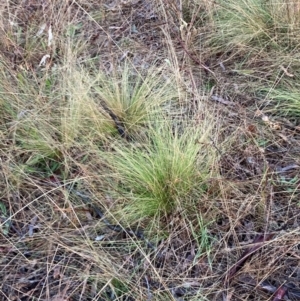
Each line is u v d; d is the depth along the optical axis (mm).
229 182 1236
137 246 1111
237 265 1099
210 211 1208
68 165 1320
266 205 1217
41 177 1317
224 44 1705
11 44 1646
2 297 1092
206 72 1609
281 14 1679
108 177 1269
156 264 1138
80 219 1218
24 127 1375
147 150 1337
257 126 1416
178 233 1182
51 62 1556
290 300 1065
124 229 1153
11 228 1214
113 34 1799
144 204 1210
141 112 1429
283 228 1178
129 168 1255
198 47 1699
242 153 1346
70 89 1417
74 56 1573
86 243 1138
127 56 1616
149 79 1521
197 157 1270
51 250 1155
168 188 1223
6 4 1690
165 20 1735
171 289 1087
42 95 1438
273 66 1593
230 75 1622
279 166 1325
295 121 1458
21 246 1175
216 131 1355
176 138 1261
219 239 1177
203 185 1246
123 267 1130
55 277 1115
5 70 1498
